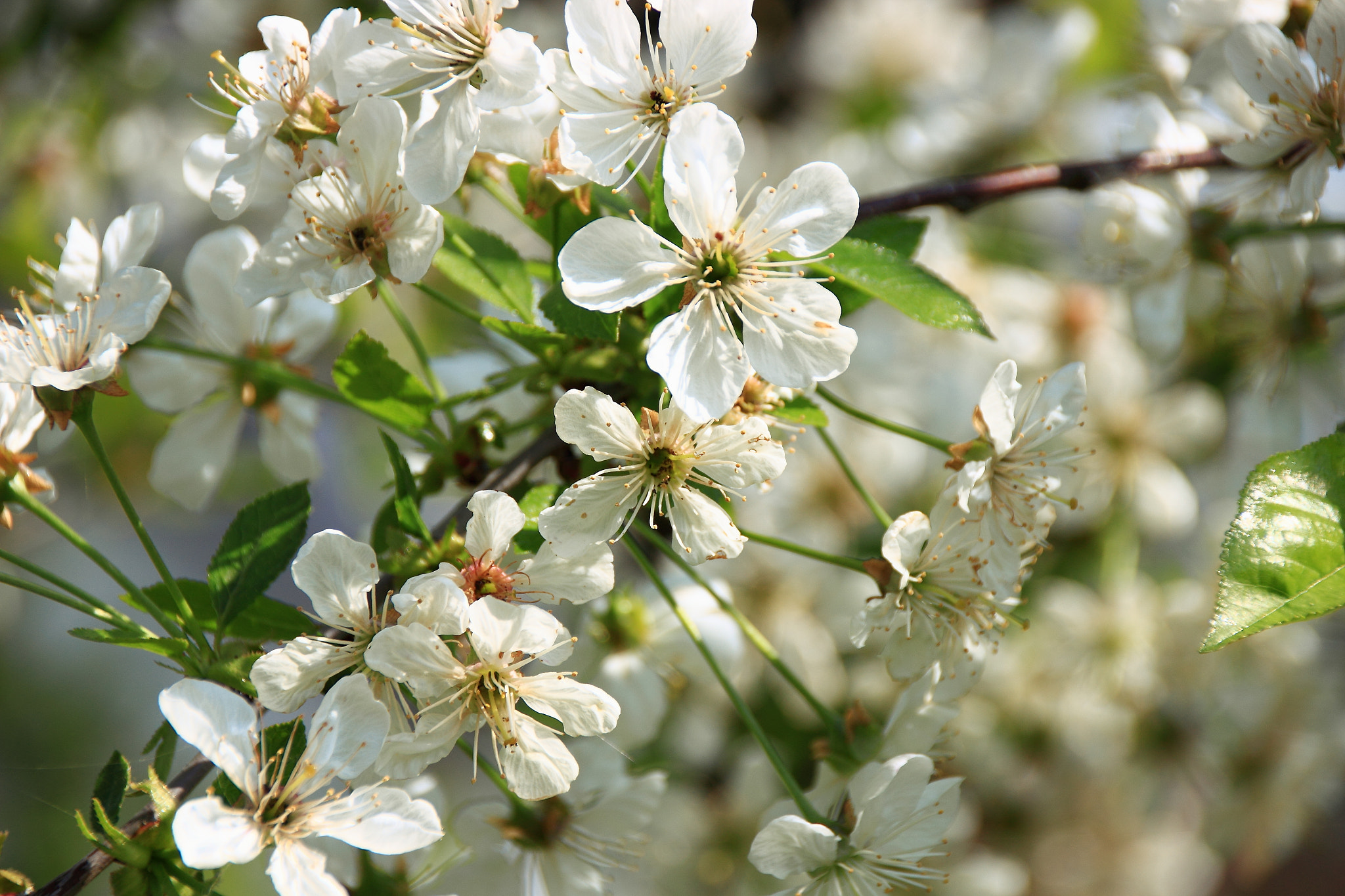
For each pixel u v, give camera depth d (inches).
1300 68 18.3
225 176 17.5
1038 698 21.2
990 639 17.9
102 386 17.5
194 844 16.8
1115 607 21.1
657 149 17.4
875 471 21.2
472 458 18.1
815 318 17.3
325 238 17.5
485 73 17.4
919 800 17.6
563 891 18.5
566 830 18.6
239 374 19.2
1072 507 18.0
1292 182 18.4
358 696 17.0
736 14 17.4
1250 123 19.1
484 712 17.1
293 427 19.3
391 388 18.0
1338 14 18.1
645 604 19.5
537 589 17.2
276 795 17.1
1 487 17.6
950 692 17.9
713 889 20.8
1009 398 17.6
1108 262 19.7
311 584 17.1
